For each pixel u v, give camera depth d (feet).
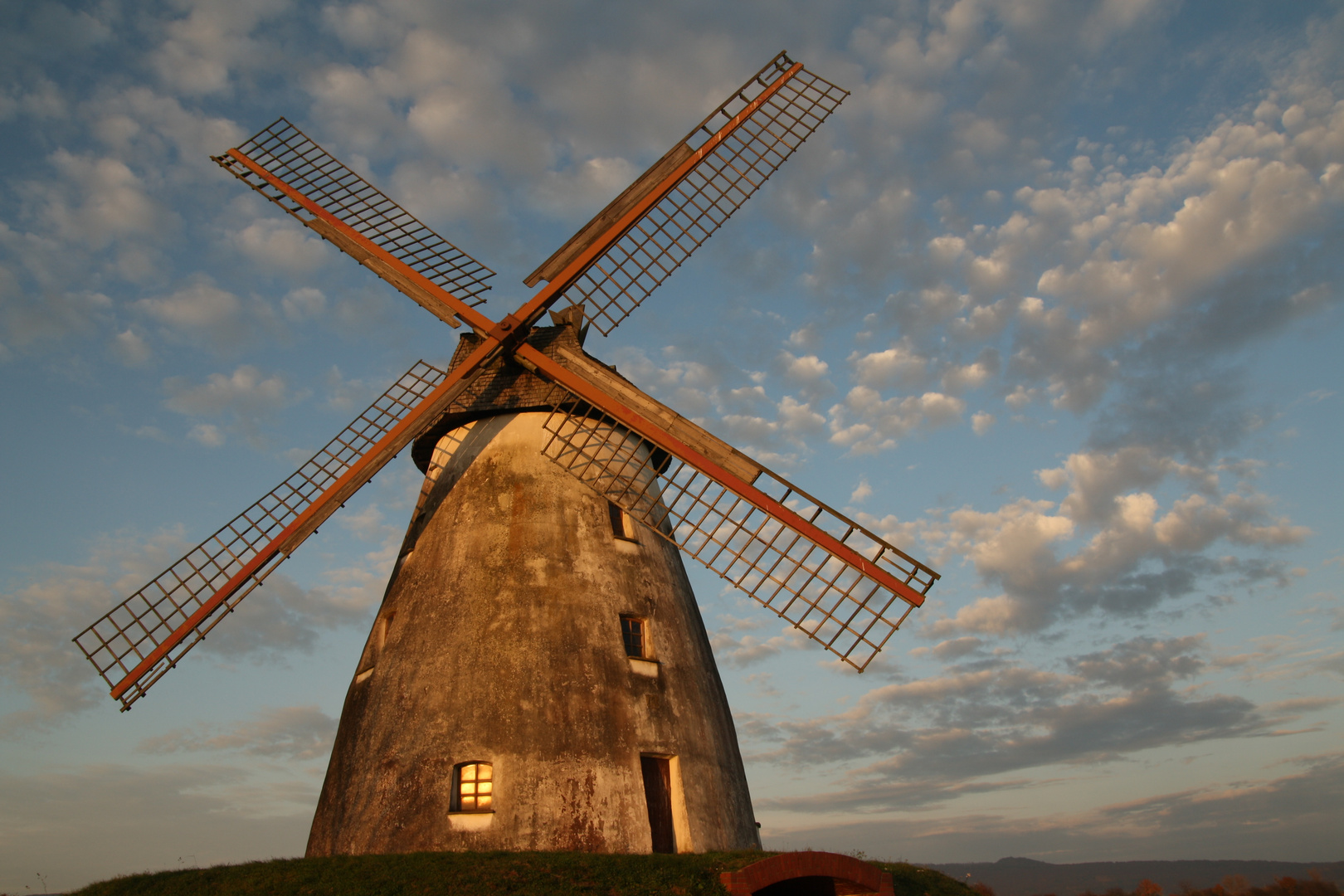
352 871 42.65
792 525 56.49
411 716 51.72
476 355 61.93
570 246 65.36
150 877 44.34
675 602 60.34
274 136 71.61
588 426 62.44
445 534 59.62
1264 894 157.17
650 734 52.01
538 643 53.21
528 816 47.80
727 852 47.21
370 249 67.15
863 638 53.57
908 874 55.62
